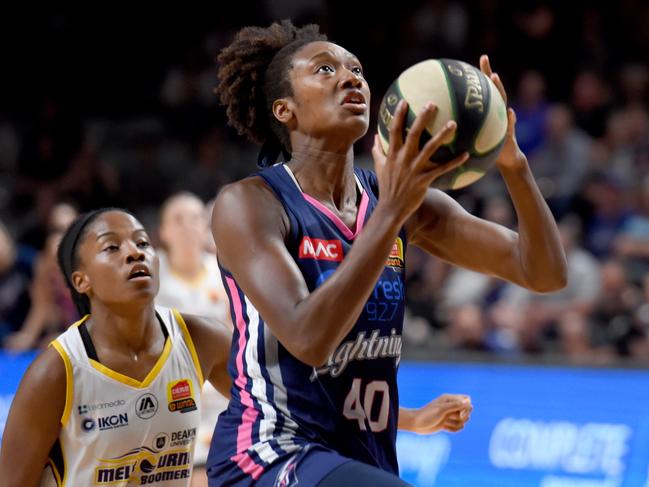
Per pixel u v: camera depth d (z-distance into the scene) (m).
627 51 14.02
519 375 8.70
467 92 3.47
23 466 4.39
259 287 3.66
